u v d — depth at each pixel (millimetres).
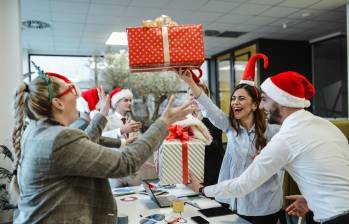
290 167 1331
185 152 1482
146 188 1993
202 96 1700
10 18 3609
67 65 7578
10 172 3309
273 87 1384
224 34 6230
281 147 1271
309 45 7023
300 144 1242
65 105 1050
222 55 8094
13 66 3609
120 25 5219
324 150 1229
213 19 5113
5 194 3285
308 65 7020
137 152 1005
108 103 1663
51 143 910
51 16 4676
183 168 1483
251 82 1776
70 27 5285
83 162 917
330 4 4535
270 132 1760
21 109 1044
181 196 1951
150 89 4387
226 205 1877
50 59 7535
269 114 1486
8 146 3523
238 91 1725
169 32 1279
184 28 1290
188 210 1691
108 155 953
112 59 4754
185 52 1282
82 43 6465
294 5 4520
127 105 3010
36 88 1013
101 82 4797
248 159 1720
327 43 6762
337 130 1351
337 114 6562
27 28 5297
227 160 1826
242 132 1764
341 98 6469
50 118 1037
